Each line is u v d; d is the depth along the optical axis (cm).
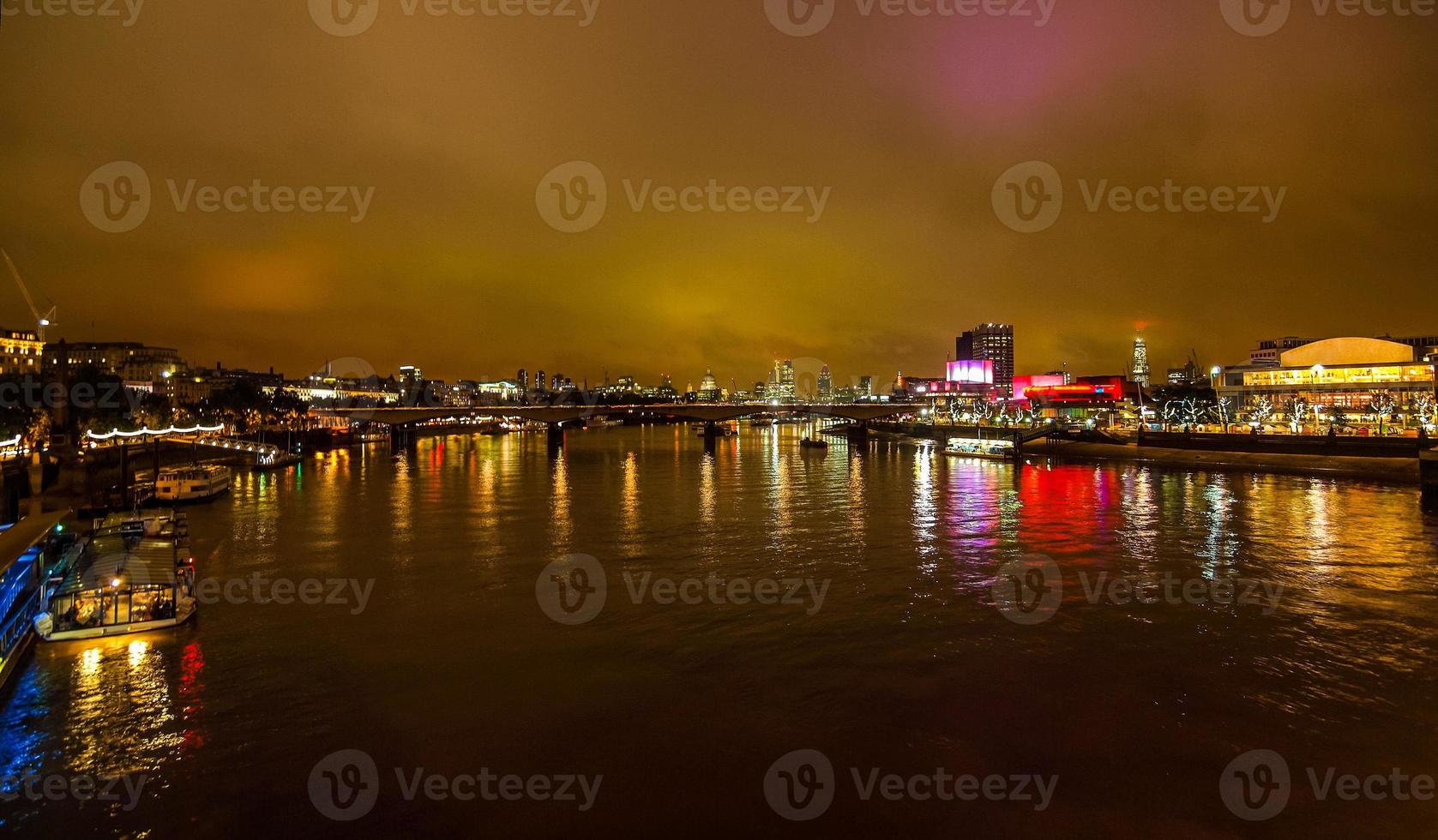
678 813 2467
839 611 4438
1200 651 3759
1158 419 19988
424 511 8550
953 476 12488
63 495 7938
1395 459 11344
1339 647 3803
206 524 7644
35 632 3891
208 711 3164
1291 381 18912
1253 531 6912
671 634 4056
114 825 2423
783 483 11375
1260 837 2331
